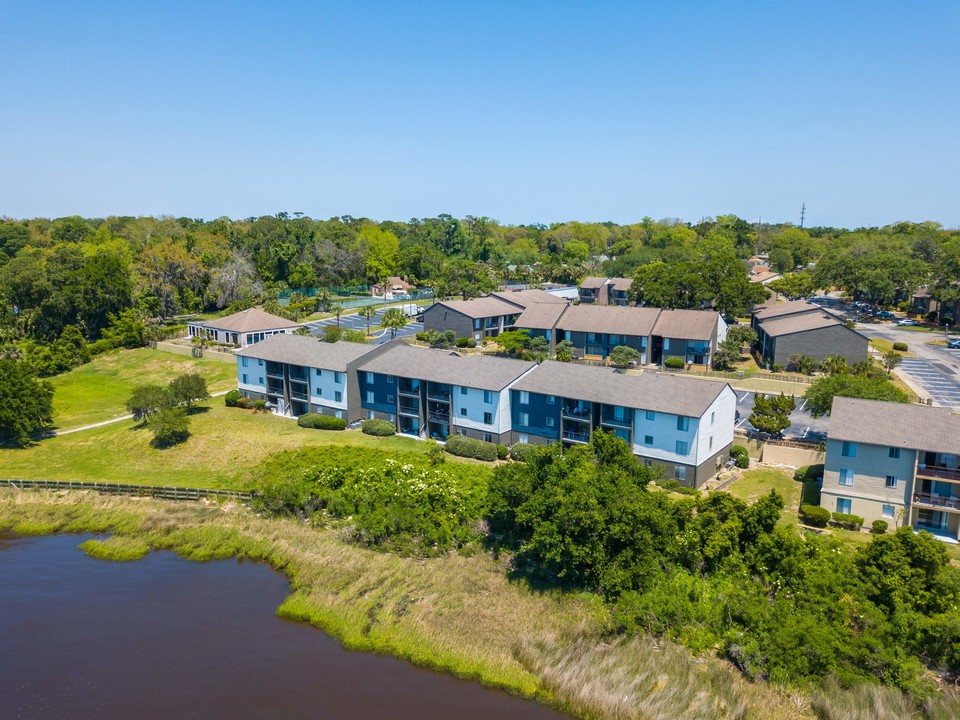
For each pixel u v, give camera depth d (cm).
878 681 3111
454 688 3372
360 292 16738
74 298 11100
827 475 4950
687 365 9194
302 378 7494
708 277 10475
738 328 9919
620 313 9962
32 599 4194
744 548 3959
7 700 3225
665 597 3672
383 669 3506
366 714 3147
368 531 4688
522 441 6356
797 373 8581
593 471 4297
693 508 4722
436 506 4797
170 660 3559
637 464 4650
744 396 8025
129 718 3095
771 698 3095
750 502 5153
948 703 2928
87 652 3628
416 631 3753
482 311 10838
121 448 6775
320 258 16812
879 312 13075
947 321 11869
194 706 3186
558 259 19200
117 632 3828
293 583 4328
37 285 10988
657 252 16800
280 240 17162
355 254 17350
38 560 4753
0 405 6719
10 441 7069
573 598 3950
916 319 12462
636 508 3900
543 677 3394
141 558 4781
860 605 3366
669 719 3023
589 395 5894
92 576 4509
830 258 14438
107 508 5503
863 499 4841
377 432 6831
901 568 3494
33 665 3506
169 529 5122
